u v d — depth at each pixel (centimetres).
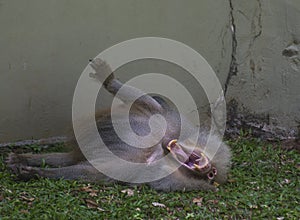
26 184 462
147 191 461
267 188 480
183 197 455
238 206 452
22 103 521
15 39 514
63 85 525
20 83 519
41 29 518
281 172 503
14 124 521
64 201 443
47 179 465
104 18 526
